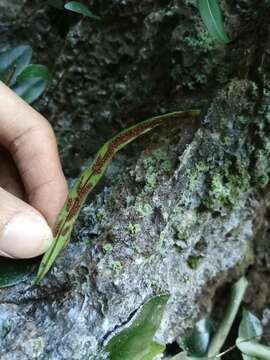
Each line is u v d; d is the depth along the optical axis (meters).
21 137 0.12
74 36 0.14
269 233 0.13
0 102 0.12
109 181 0.13
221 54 0.12
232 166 0.12
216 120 0.12
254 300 0.14
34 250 0.10
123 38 0.14
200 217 0.12
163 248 0.11
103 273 0.11
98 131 0.15
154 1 0.13
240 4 0.12
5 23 0.15
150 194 0.11
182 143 0.12
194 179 0.11
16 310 0.11
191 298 0.13
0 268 0.11
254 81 0.12
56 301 0.11
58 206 0.12
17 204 0.10
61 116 0.15
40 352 0.10
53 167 0.12
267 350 0.12
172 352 0.13
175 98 0.13
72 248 0.11
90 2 0.14
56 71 0.15
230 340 0.14
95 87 0.14
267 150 0.12
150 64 0.13
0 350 0.10
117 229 0.11
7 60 0.14
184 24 0.12
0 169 0.13
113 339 0.10
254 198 0.12
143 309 0.10
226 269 0.13
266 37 0.11
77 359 0.10
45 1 0.15
